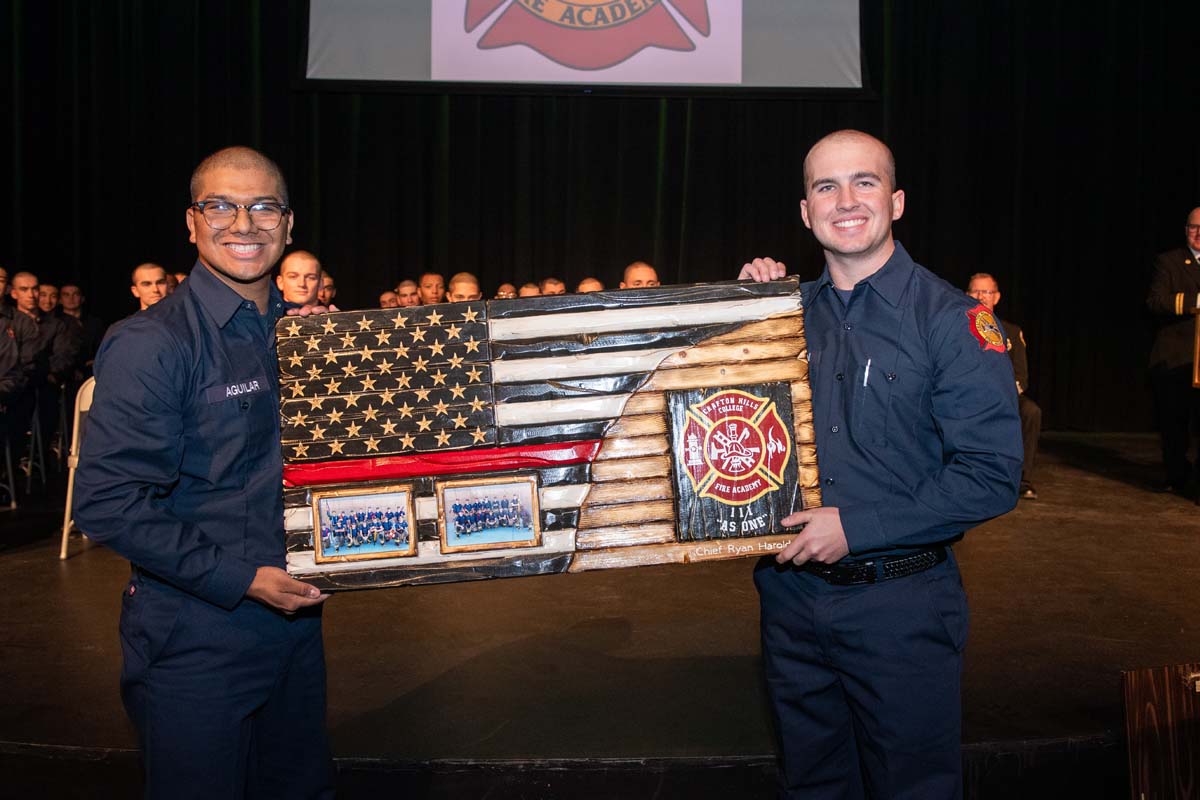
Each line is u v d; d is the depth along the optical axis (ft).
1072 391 27.30
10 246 25.53
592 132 26.14
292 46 25.11
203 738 5.16
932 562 5.61
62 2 25.44
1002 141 26.76
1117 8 26.30
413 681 9.53
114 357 5.02
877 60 26.22
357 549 5.49
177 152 25.45
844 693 5.84
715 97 23.62
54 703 8.87
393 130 25.84
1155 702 6.98
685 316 5.69
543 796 7.77
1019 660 9.81
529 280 26.30
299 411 5.51
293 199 25.61
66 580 13.01
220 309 5.33
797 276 5.72
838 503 5.59
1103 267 26.91
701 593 12.61
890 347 5.55
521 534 5.57
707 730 8.33
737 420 5.62
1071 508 17.40
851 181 5.53
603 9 23.27
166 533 4.94
